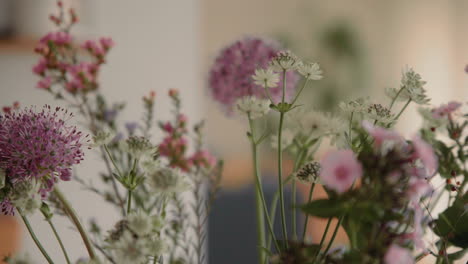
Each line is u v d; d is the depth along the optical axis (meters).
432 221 0.56
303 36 6.61
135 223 0.47
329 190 0.44
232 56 0.95
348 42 6.11
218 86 0.96
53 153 0.54
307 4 6.63
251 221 2.72
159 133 1.90
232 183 4.24
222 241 2.73
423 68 6.68
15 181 0.54
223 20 6.54
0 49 1.66
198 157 0.80
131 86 1.99
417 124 5.82
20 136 0.53
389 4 6.73
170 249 0.59
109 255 0.54
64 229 1.70
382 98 6.63
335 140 0.62
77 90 0.88
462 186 0.60
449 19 6.67
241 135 6.47
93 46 0.91
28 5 1.67
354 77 6.17
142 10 2.01
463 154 0.61
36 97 1.81
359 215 0.41
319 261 0.48
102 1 1.91
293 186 0.58
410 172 0.43
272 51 0.94
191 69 2.13
